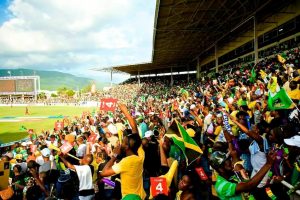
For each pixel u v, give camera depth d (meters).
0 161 6.20
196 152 5.40
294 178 4.81
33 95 105.19
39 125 35.59
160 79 87.00
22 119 44.50
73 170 6.89
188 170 5.21
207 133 8.41
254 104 9.86
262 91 11.27
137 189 4.54
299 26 26.39
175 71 85.69
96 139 11.05
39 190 7.16
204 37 41.59
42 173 7.46
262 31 34.72
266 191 4.84
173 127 5.64
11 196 6.27
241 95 11.73
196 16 30.11
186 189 4.29
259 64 25.38
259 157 5.31
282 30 29.89
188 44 47.09
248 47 39.69
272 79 7.54
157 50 51.97
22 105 89.06
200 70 68.25
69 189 7.29
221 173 4.18
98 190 7.51
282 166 4.96
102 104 8.41
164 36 39.25
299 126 6.50
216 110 10.40
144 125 10.84
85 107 73.19
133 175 4.49
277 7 28.98
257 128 6.61
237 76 23.83
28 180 7.66
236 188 3.76
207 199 5.77
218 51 53.41
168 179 5.00
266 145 5.42
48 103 88.19
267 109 8.59
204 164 6.57
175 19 30.84
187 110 12.69
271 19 32.19
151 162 6.35
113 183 7.10
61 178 7.39
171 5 25.81
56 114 53.34
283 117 7.19
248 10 29.11
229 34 40.91
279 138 5.21
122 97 75.88
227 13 29.41
